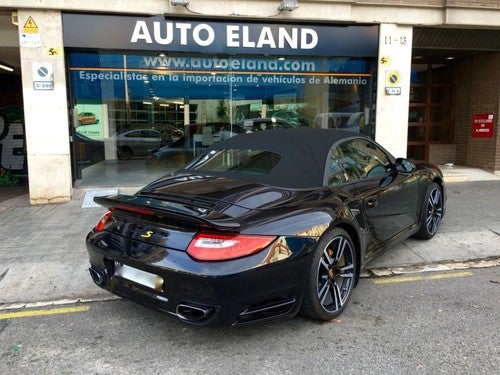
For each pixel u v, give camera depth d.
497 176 10.59
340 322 3.64
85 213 7.23
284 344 3.30
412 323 3.63
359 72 9.37
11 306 4.05
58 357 3.18
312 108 9.39
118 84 8.58
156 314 3.84
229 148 4.34
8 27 9.00
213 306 2.92
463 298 4.13
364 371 2.95
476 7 9.09
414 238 5.76
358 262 3.95
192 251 2.98
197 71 8.87
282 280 3.12
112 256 3.36
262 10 8.38
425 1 9.01
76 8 7.70
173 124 8.99
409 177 5.12
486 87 10.88
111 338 3.44
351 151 4.43
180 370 2.99
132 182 9.03
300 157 3.97
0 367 3.06
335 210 3.59
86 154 8.66
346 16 8.67
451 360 3.08
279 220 3.22
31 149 7.88
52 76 7.79
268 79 9.17
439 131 12.23
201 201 3.36
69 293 4.29
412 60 11.78
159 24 8.18
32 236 5.94
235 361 3.09
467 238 5.79
